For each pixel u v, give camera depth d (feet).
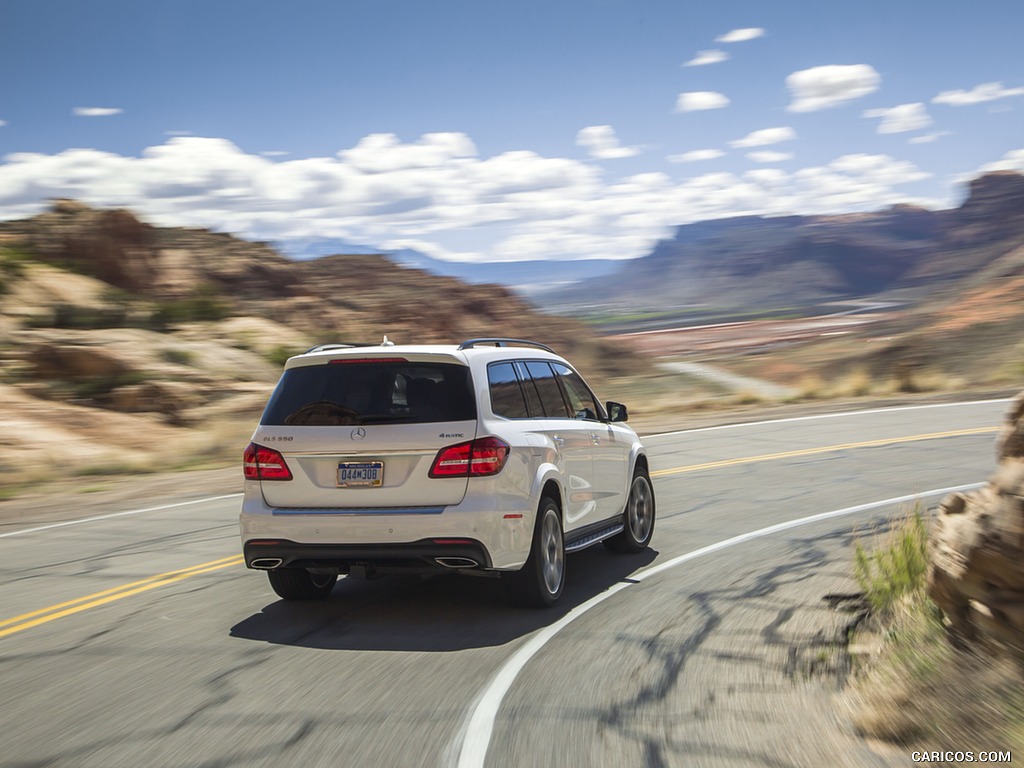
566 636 22.50
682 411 94.63
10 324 115.24
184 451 72.69
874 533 32.76
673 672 19.60
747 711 17.22
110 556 34.81
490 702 18.01
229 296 254.47
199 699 18.54
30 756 15.79
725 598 25.53
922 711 16.20
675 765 14.88
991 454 51.78
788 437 64.18
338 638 22.80
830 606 24.31
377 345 25.89
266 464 24.18
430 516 23.02
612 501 30.14
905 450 54.80
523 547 23.95
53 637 23.73
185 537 38.17
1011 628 17.84
